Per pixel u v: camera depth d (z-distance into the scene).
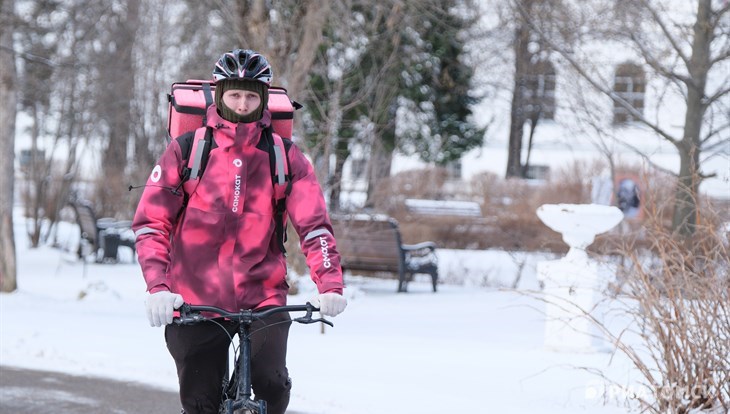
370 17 45.97
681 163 27.41
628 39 31.36
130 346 23.17
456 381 19.11
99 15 54.62
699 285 15.38
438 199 62.06
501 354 22.03
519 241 50.53
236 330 10.17
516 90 58.19
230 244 10.28
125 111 62.41
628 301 21.62
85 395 18.70
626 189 35.91
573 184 58.22
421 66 58.38
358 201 48.34
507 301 34.22
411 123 63.75
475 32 53.03
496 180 62.31
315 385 18.61
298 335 24.89
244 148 10.28
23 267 44.09
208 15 55.56
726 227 16.19
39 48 50.72
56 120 68.31
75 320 27.14
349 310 31.42
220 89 10.32
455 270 43.97
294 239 35.66
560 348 22.23
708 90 34.53
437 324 28.08
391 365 20.78
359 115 44.50
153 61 61.59
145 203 10.16
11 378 20.05
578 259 22.20
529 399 17.55
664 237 16.23
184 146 10.33
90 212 47.22
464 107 65.56
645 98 37.28
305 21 33.56
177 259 10.37
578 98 35.72
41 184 54.41
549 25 31.02
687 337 15.17
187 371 10.29
